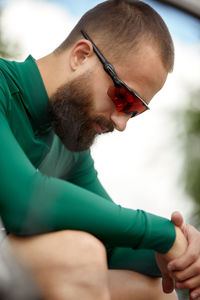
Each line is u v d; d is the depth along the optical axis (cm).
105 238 115
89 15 144
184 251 125
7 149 114
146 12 141
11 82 128
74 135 137
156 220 123
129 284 141
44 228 109
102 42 137
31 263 106
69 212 110
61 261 105
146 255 146
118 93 136
